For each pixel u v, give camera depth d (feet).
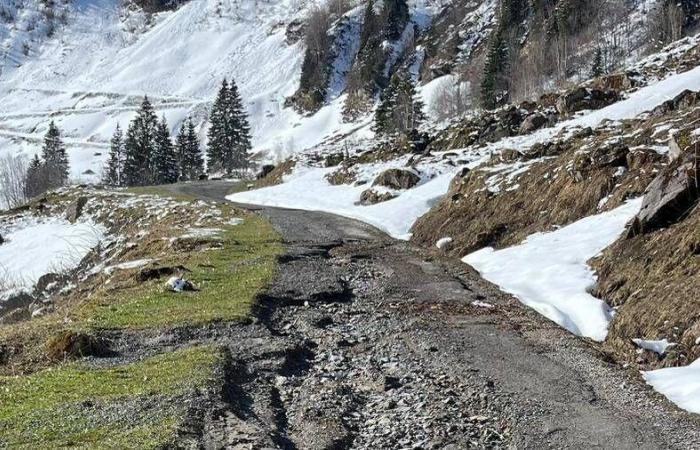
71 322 53.78
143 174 325.62
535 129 147.95
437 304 59.57
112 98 542.16
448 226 93.76
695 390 36.32
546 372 41.39
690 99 106.73
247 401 36.73
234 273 71.51
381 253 86.84
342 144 239.71
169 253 93.97
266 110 474.08
